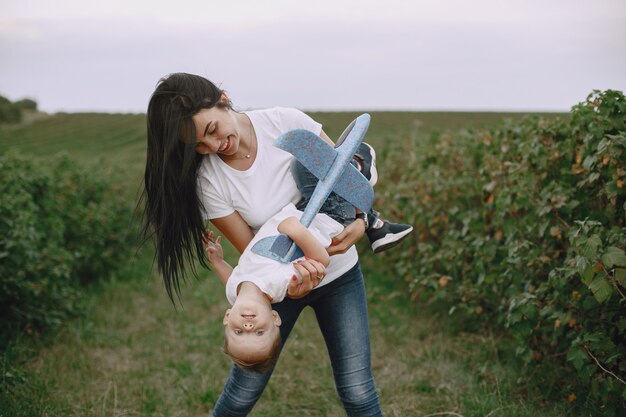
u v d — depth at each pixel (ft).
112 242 21.65
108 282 20.17
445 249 14.64
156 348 14.57
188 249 7.88
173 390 12.30
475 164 15.07
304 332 14.84
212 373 12.89
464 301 13.00
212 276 20.97
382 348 13.69
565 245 10.98
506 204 11.55
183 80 6.93
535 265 11.03
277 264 7.06
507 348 12.57
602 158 9.71
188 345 14.55
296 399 11.68
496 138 13.83
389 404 11.25
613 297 9.39
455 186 15.31
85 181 23.26
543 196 10.91
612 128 9.91
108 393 12.00
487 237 12.53
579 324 10.01
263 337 6.88
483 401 10.66
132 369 13.28
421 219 15.92
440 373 12.25
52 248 15.94
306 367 12.98
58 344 14.07
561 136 11.60
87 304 17.21
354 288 7.87
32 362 13.08
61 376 12.47
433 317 14.97
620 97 9.93
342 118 77.97
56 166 22.95
